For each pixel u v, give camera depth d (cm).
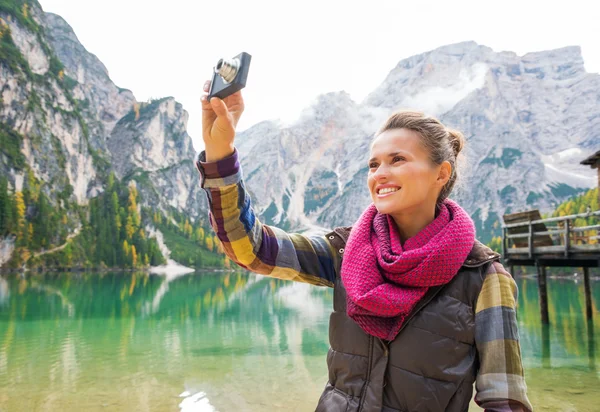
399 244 123
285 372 816
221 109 111
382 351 120
